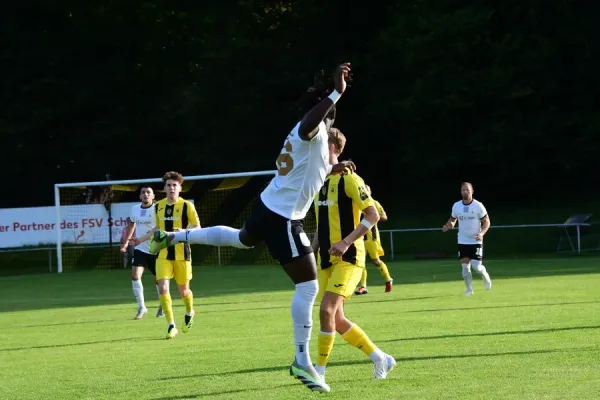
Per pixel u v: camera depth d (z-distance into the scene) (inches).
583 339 448.1
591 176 1993.1
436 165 1861.5
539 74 1815.9
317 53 1991.9
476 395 310.2
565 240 1670.8
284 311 714.8
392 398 311.1
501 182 1926.7
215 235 318.3
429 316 609.0
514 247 1679.4
